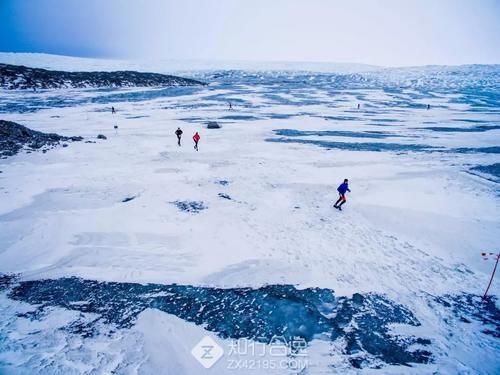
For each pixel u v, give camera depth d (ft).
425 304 21.27
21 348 16.35
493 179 48.47
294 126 98.17
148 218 32.68
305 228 31.60
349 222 33.17
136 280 23.02
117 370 15.34
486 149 70.38
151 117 109.50
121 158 55.31
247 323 19.39
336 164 55.47
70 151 57.88
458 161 59.31
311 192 41.55
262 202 37.93
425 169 53.26
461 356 17.12
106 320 19.10
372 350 17.48
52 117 103.45
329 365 16.42
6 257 25.05
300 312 20.36
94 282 22.59
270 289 22.47
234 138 77.15
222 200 38.22
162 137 75.25
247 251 27.14
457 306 21.15
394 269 25.09
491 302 21.58
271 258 26.20
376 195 40.73
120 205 35.63
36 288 21.71
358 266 25.36
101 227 30.42
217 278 23.52
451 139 81.51
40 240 27.76
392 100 198.59
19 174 44.01
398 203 38.24
